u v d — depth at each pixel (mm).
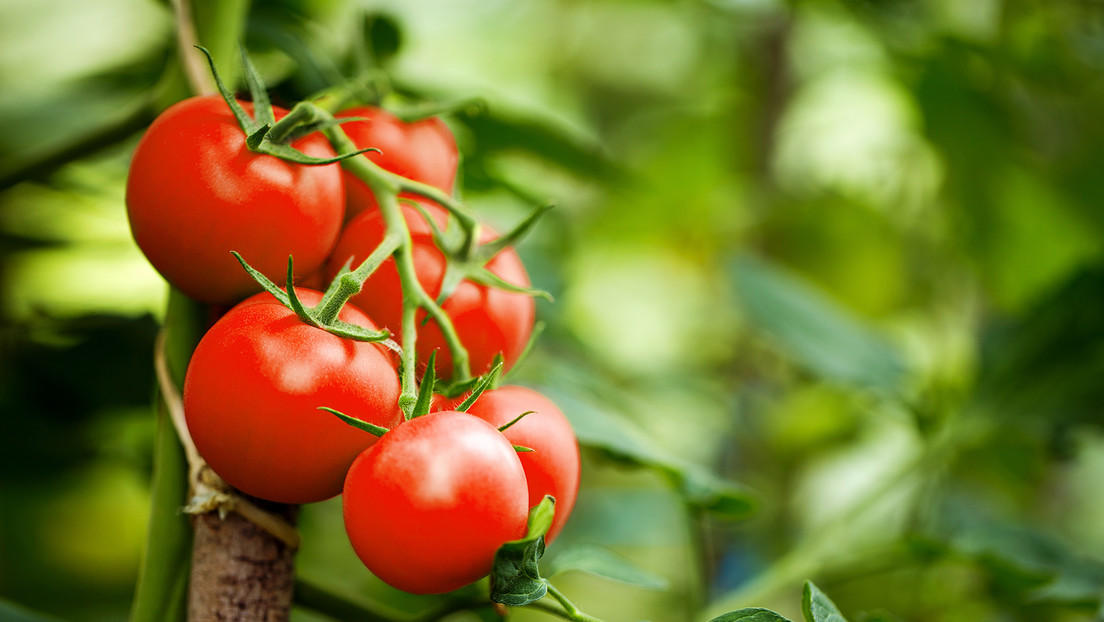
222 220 1009
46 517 1764
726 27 2727
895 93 2643
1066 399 1581
